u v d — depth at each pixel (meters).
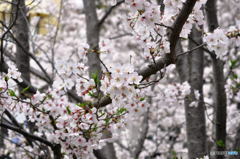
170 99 4.96
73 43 9.77
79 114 3.31
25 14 5.39
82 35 11.38
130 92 2.90
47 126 3.69
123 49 11.49
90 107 3.34
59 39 10.43
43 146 4.62
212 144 6.32
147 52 3.41
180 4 3.01
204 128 5.58
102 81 2.92
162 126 9.62
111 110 3.55
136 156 6.79
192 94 5.43
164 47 3.22
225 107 5.29
